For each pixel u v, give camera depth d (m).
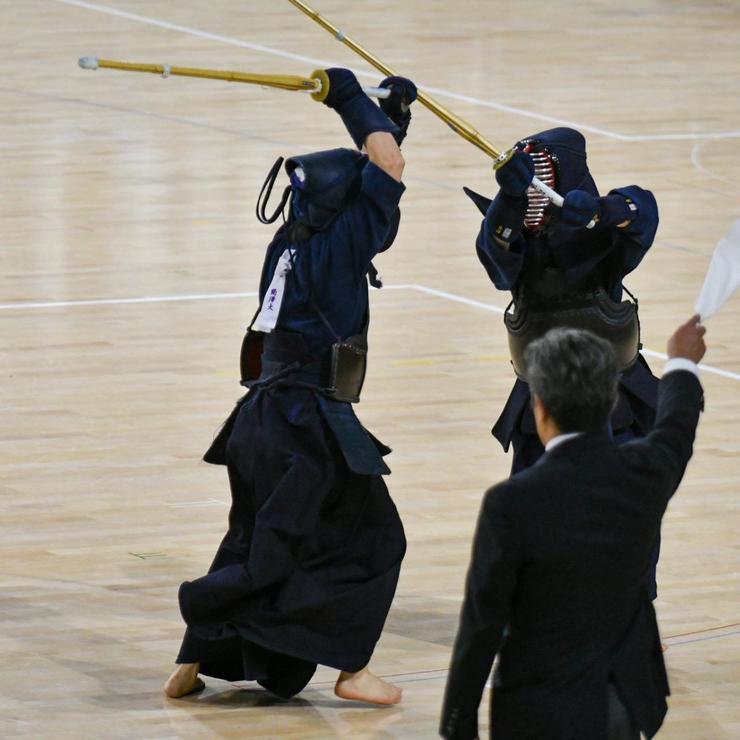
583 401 10.30
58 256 31.97
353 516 14.72
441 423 23.52
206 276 31.06
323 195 14.48
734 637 16.75
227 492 20.67
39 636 16.30
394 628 16.91
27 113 44.12
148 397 24.25
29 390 24.38
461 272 31.94
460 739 10.27
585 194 14.94
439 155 41.25
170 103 45.97
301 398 14.63
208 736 14.17
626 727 10.43
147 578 17.92
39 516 19.62
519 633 10.34
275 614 14.45
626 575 10.30
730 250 11.42
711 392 25.16
